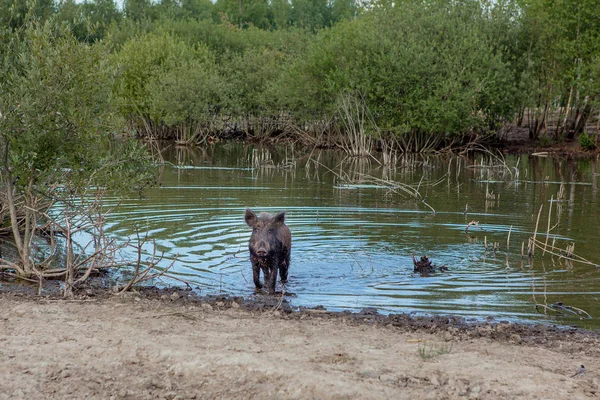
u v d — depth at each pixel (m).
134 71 47.03
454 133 41.69
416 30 42.69
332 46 42.66
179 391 6.88
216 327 8.96
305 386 6.86
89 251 14.21
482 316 10.44
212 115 48.22
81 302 10.14
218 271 12.90
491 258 14.18
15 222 12.02
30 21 13.11
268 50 54.66
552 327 9.87
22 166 11.60
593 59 38.47
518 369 7.61
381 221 17.97
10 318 9.09
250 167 31.70
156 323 9.02
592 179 28.17
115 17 83.56
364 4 49.44
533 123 44.94
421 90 39.62
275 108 48.16
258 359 7.54
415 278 12.59
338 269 13.12
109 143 13.35
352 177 28.28
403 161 34.03
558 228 17.44
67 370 7.28
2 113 11.55
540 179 28.16
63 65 11.81
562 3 40.59
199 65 47.66
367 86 39.94
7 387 6.88
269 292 11.46
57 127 11.94
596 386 7.16
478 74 39.53
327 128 45.56
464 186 25.75
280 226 11.70
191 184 24.77
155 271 12.80
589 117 43.12
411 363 7.69
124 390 6.89
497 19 42.84
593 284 12.34
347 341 8.52
